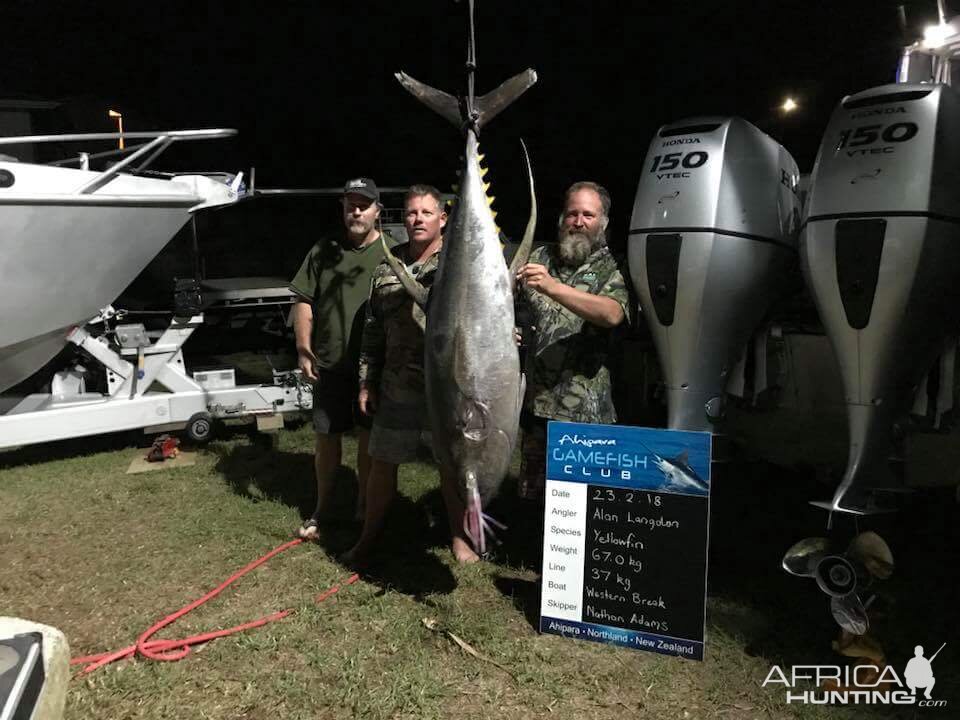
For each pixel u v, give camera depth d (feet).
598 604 8.99
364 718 7.66
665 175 9.57
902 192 8.06
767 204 9.66
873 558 8.29
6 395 19.48
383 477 11.09
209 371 19.39
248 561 11.59
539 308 10.06
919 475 9.52
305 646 9.00
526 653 8.73
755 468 14.74
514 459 16.33
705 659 8.58
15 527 13.05
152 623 9.70
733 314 9.52
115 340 17.40
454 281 7.93
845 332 8.55
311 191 20.47
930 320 8.34
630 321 10.05
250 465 16.55
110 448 18.21
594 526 9.04
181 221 17.39
